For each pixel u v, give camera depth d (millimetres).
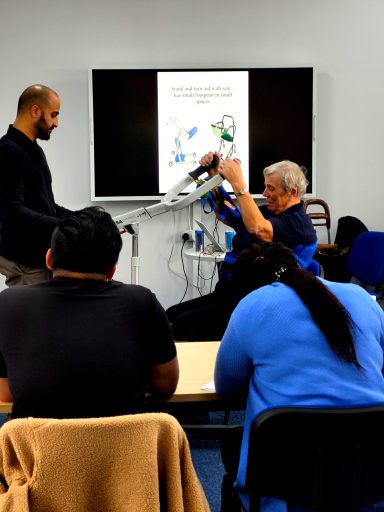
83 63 4273
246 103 4355
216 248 4145
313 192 4477
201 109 4336
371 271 3654
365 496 1230
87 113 4328
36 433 1029
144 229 4488
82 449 1044
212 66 4352
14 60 4227
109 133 4301
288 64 4387
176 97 4309
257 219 2418
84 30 4242
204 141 4371
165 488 1124
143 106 4297
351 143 4547
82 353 1218
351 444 1186
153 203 4473
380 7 4398
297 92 4371
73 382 1206
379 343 1376
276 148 4418
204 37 4316
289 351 1294
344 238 4281
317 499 1213
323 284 1360
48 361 1208
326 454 1188
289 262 1417
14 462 1068
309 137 4426
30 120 2488
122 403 1253
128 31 4270
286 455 1194
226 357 1385
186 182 2695
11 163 2387
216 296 2732
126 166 4344
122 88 4266
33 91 2467
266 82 4344
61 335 1228
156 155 4355
